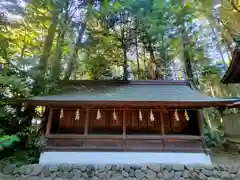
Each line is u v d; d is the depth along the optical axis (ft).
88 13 28.07
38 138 17.31
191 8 30.01
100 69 30.55
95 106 16.31
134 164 15.16
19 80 18.21
